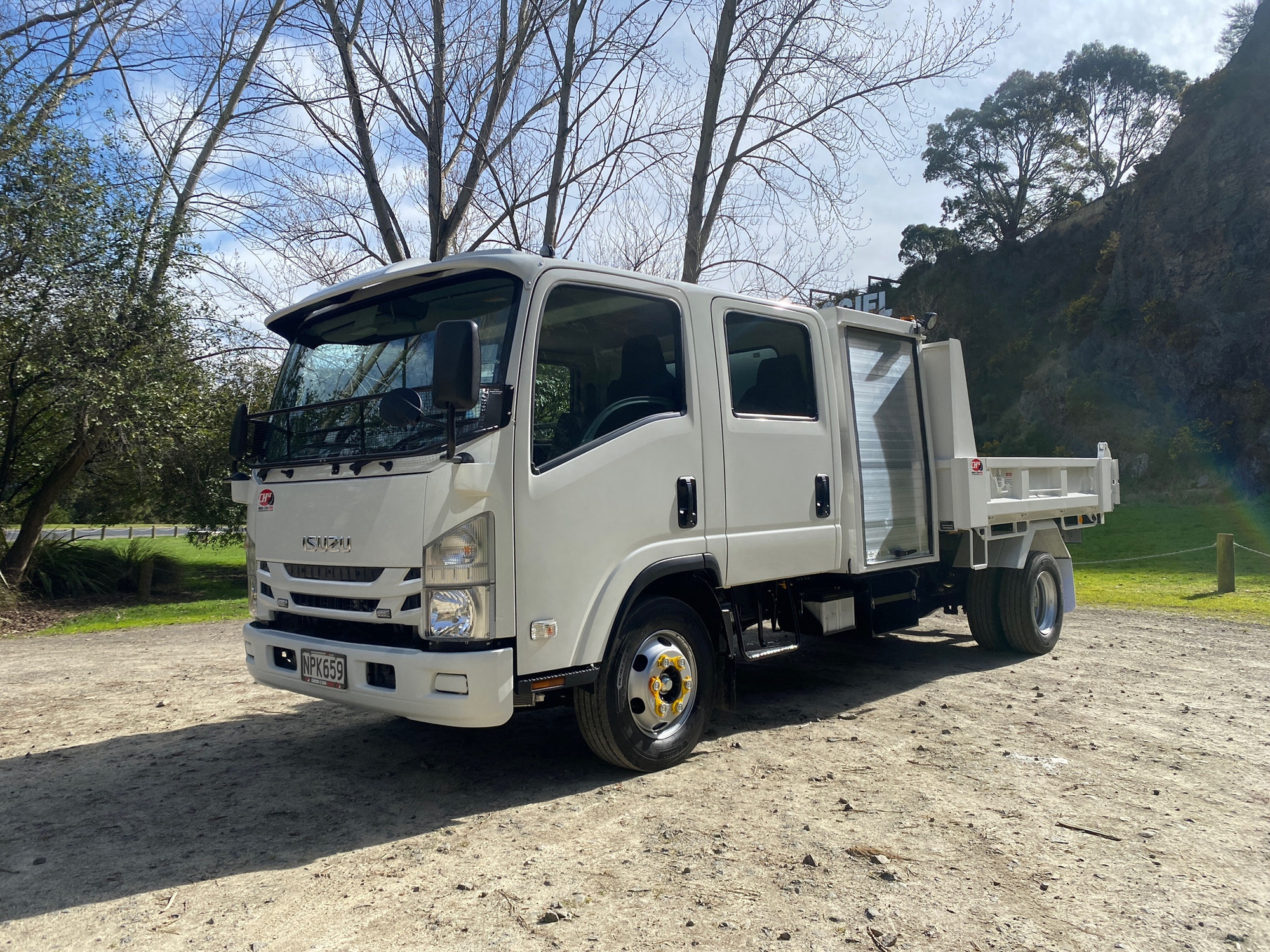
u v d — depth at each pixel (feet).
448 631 12.93
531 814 13.53
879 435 20.83
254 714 20.45
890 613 22.72
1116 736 17.57
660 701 15.39
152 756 17.07
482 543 13.03
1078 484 29.22
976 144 225.56
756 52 40.68
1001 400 170.91
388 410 13.17
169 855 12.15
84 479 57.72
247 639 16.12
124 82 44.62
